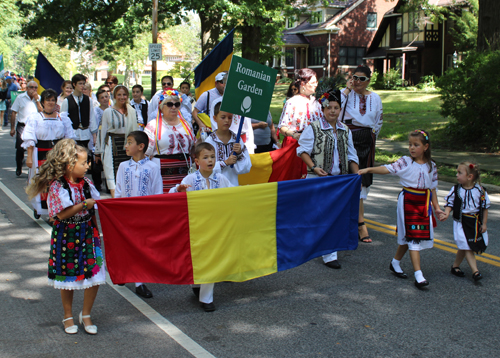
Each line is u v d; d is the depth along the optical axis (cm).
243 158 541
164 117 571
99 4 2508
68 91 955
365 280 534
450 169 1166
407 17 4147
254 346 390
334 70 4562
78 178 404
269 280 537
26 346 387
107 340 398
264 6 2245
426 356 376
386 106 2630
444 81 1480
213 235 455
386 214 809
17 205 848
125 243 433
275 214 489
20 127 1077
